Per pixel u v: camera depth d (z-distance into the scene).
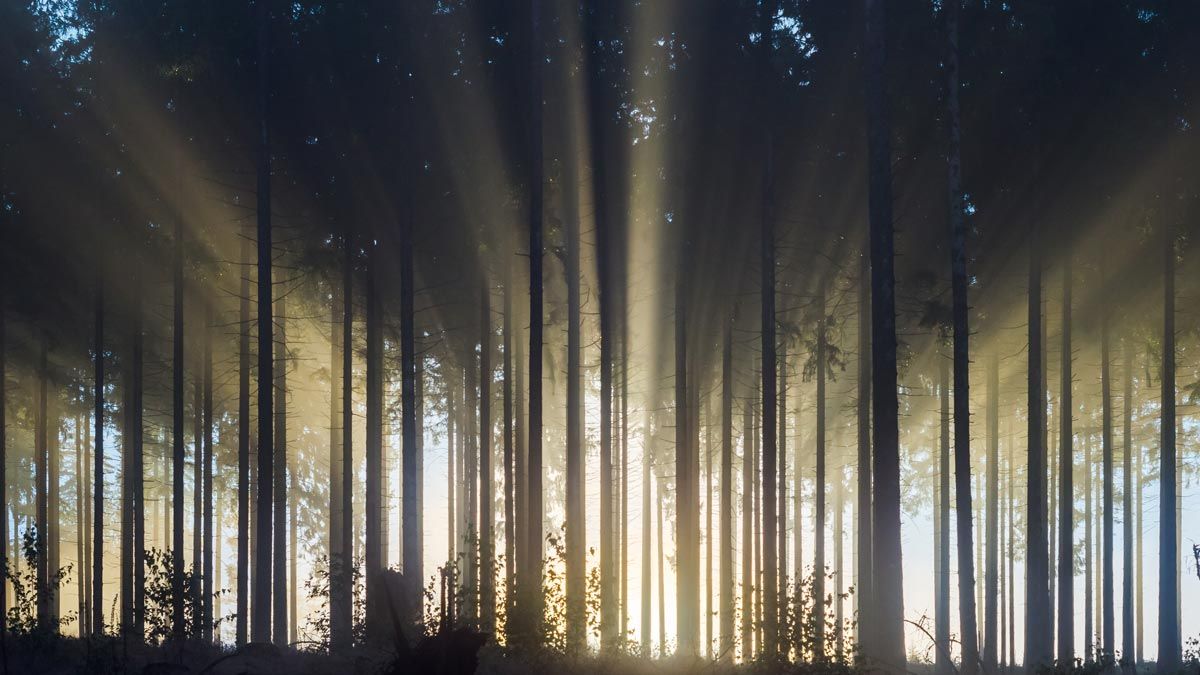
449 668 11.71
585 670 16.50
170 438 43.00
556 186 29.44
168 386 36.78
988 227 26.55
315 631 20.77
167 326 35.28
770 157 26.47
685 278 29.81
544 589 16.75
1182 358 33.69
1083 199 25.38
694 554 29.62
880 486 21.27
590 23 28.28
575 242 28.66
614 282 31.02
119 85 27.59
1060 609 28.70
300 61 27.19
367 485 28.02
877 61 22.06
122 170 28.95
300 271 31.75
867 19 22.27
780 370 31.95
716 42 27.62
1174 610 27.91
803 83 26.91
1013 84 24.75
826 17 26.55
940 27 24.48
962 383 22.59
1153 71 24.62
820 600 20.42
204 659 16.80
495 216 29.12
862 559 27.45
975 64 24.81
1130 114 24.58
